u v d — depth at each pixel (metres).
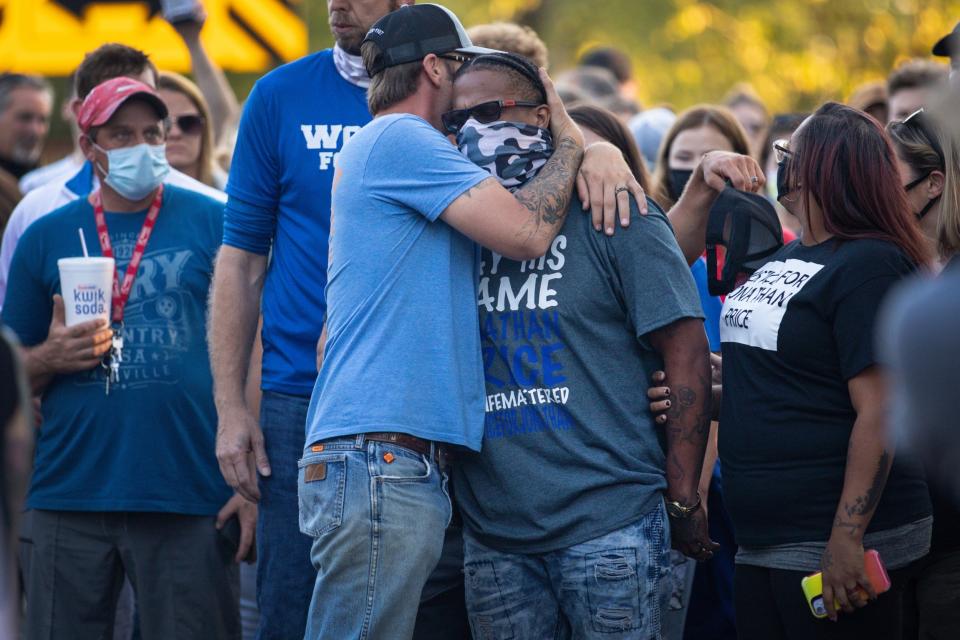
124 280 15.14
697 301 11.47
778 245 12.13
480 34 18.77
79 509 14.81
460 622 13.51
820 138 11.29
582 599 11.20
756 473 11.38
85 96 17.66
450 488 12.13
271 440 13.83
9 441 6.77
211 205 15.66
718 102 53.06
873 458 10.71
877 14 49.88
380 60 11.93
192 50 23.16
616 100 27.39
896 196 11.19
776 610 11.50
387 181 11.28
